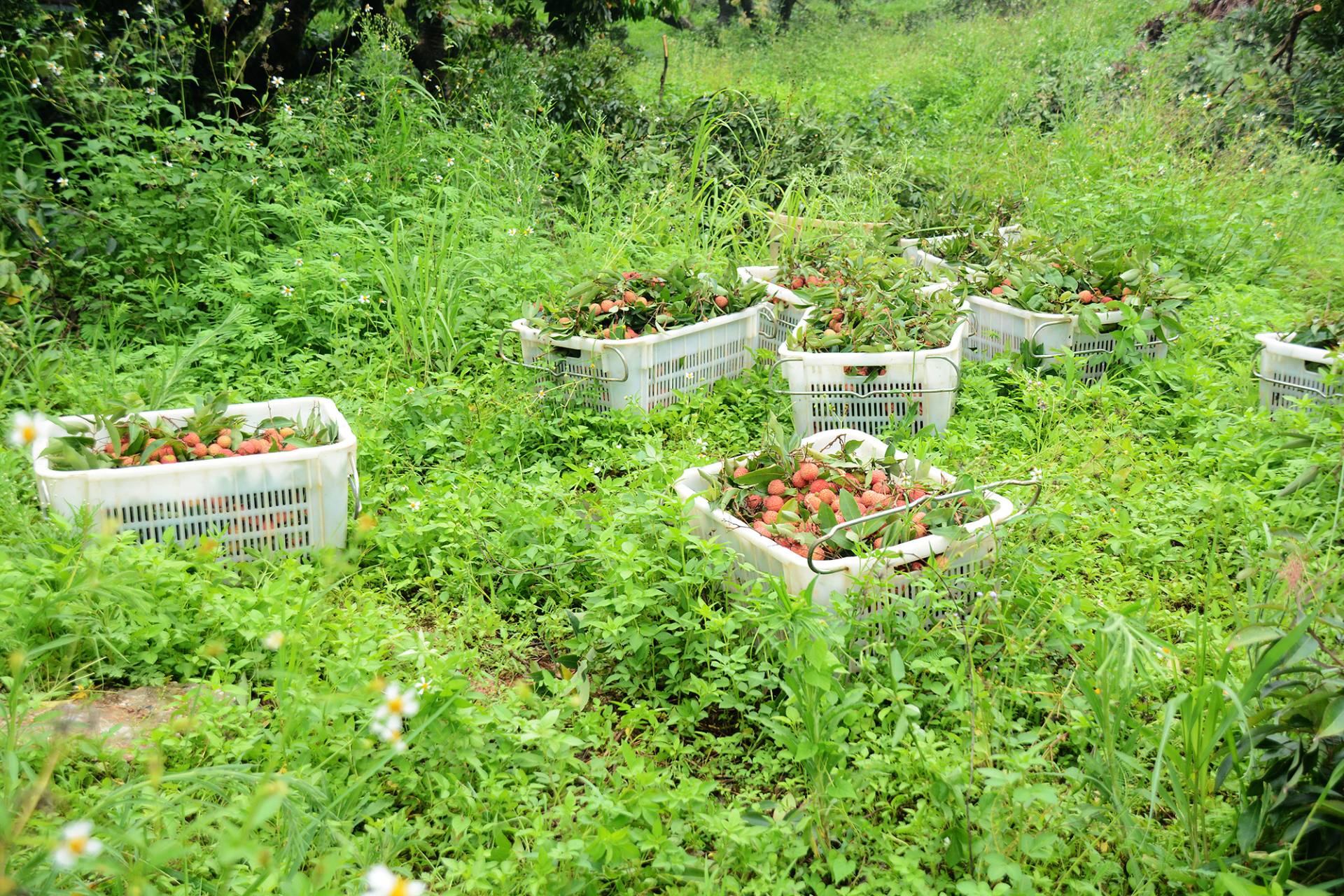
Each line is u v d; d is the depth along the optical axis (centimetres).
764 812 273
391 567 396
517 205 820
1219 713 253
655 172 903
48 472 373
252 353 595
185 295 645
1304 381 520
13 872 221
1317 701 226
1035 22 1714
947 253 733
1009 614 344
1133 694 300
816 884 251
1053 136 1129
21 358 552
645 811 250
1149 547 396
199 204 671
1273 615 300
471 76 1013
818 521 352
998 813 256
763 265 765
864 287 572
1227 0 1412
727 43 2186
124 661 328
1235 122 1090
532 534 404
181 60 877
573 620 350
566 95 1042
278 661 296
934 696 309
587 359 532
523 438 503
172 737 270
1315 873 235
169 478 379
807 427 526
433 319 600
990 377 584
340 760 280
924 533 357
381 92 891
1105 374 563
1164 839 264
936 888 250
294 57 934
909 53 1861
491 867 237
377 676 303
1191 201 827
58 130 761
